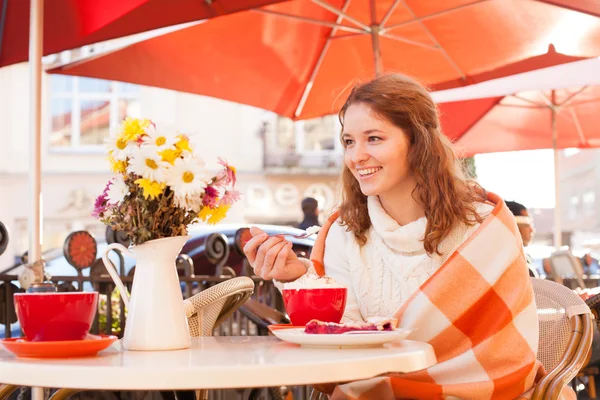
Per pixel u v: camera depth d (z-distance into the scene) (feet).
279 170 79.36
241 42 16.55
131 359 4.68
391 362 4.55
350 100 6.93
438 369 6.39
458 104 22.20
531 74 18.51
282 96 17.87
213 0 12.07
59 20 12.39
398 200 7.07
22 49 13.24
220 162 5.61
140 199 5.38
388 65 17.74
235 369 4.13
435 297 6.42
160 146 5.33
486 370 6.38
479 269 6.51
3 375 4.39
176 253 5.46
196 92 16.79
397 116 6.77
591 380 14.67
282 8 16.21
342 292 5.91
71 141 75.77
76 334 5.06
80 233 11.76
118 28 12.26
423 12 16.47
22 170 73.20
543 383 6.51
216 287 7.47
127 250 5.47
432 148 6.82
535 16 15.79
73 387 4.18
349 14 16.93
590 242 54.29
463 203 6.93
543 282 7.70
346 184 7.36
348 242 7.32
